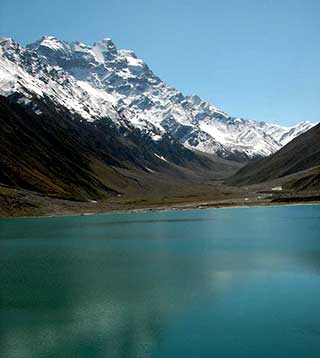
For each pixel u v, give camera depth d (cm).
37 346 4231
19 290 6081
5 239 11669
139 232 13012
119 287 6188
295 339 4269
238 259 8100
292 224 14312
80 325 4725
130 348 4150
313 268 7131
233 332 4459
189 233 12481
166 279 6606
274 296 5612
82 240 11344
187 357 3959
